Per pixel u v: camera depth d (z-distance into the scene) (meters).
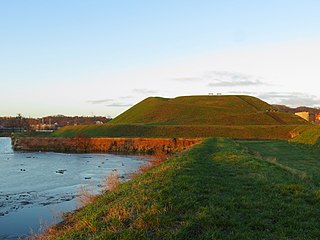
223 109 140.00
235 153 25.67
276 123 116.31
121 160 57.88
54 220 15.91
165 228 7.66
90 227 8.41
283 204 9.84
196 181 12.75
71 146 89.94
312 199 10.58
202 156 24.28
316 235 7.49
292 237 7.37
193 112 137.12
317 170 21.09
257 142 55.88
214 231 7.44
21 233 16.30
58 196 26.55
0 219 19.38
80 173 40.41
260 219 8.47
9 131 180.50
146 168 29.23
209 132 95.88
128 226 7.99
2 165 49.84
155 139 83.19
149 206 9.17
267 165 18.80
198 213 8.52
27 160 58.31
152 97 171.38
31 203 23.97
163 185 11.91
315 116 167.75
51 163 52.91
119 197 12.21
